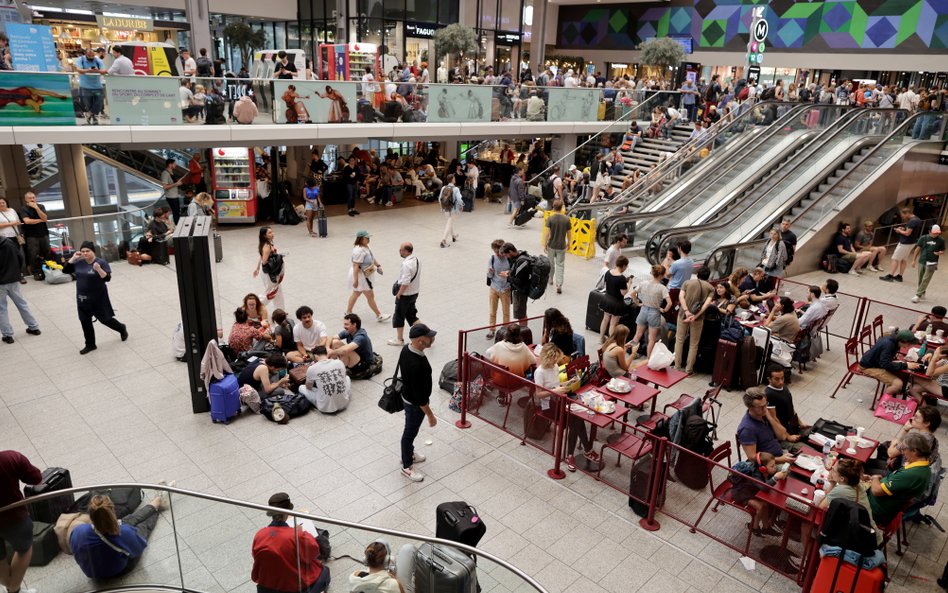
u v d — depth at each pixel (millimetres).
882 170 16359
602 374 7930
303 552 4977
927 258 13375
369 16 27250
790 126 18594
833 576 5031
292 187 22531
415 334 6387
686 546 6086
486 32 31781
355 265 10555
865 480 5852
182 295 7555
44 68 14695
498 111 20125
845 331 11805
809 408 8828
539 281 9969
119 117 13711
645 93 23516
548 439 7426
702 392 9109
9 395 8422
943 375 8359
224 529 5113
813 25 28359
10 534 5148
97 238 13945
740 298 11031
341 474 6957
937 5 24891
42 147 17672
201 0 24297
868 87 24484
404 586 4836
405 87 18047
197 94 14641
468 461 7301
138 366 9344
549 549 5961
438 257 15531
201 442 7477
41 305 11617
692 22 31984
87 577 5297
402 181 21750
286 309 11602
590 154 22750
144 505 5184
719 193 17172
